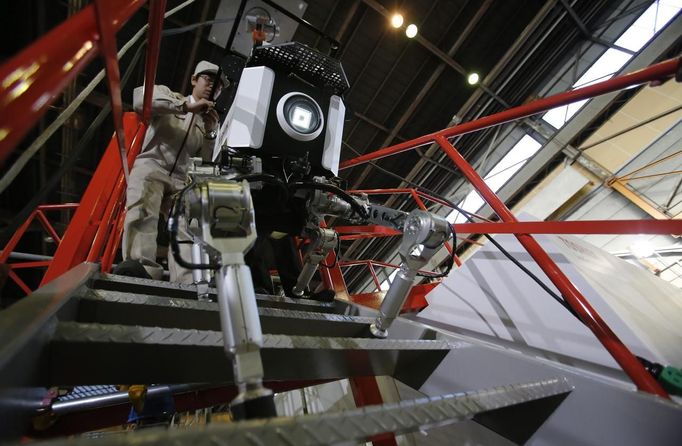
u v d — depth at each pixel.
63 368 0.57
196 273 1.10
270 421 0.36
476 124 1.44
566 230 1.05
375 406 0.46
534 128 5.87
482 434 1.21
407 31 4.79
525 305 1.34
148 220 1.55
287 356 0.71
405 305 1.94
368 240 7.58
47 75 0.31
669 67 0.85
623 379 1.01
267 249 1.77
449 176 6.68
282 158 1.04
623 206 5.53
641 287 1.59
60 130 4.78
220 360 0.66
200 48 4.82
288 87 1.10
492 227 1.27
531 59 5.54
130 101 5.14
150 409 1.09
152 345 0.57
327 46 5.18
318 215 1.12
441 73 5.58
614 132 5.36
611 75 5.05
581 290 1.21
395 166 6.59
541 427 0.80
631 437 0.68
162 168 1.73
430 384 1.01
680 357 1.07
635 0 4.82
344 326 1.14
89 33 0.39
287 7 4.32
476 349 0.96
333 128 1.15
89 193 1.41
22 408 0.44
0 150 0.25
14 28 3.65
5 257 1.49
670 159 4.95
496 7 5.05
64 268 1.25
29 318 0.48
